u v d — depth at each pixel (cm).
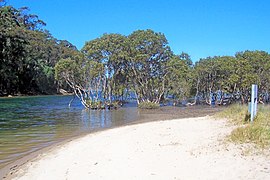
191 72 4547
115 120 2367
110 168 869
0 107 3784
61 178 833
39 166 984
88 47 3672
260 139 977
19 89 7200
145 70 3909
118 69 3838
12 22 6906
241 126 1280
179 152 969
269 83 4350
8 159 1116
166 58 3994
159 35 3859
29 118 2525
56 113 2970
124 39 3731
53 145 1354
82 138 1488
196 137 1210
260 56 4381
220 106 4047
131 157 967
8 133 1725
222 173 729
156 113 2953
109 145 1210
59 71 3534
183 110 3322
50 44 8312
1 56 6494
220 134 1212
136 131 1536
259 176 686
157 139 1238
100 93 3756
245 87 4150
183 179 719
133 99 4975
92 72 3481
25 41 6906
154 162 881
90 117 2597
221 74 4494
